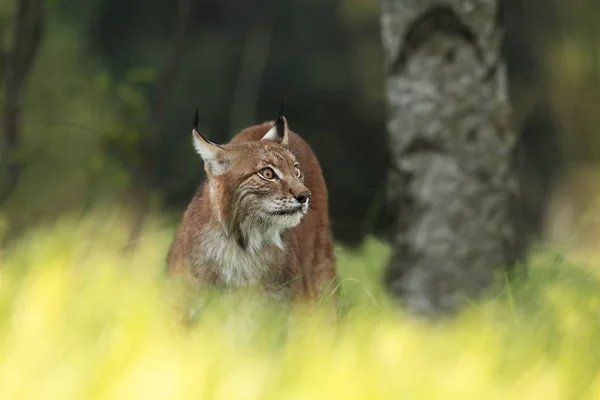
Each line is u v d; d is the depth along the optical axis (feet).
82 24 109.60
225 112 116.67
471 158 42.60
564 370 22.91
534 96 122.01
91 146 65.82
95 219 46.24
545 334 27.27
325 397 20.52
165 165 109.29
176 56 56.24
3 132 50.70
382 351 23.67
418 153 42.98
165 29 122.01
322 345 24.76
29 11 49.67
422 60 42.80
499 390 21.49
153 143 54.90
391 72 43.70
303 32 121.08
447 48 42.55
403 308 41.14
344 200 117.70
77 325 25.35
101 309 28.25
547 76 120.88
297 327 28.48
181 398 20.03
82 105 64.39
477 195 42.63
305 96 118.83
